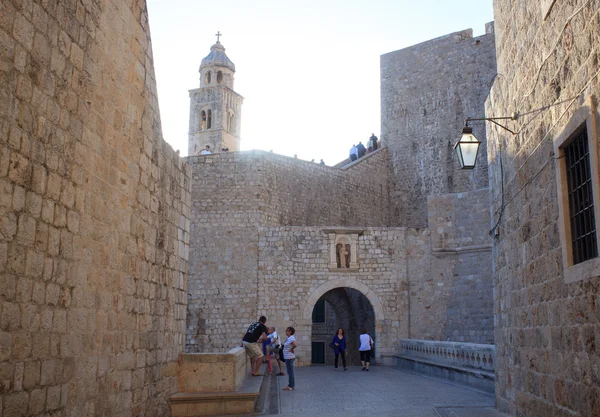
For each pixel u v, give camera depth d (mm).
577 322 7547
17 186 6082
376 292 29453
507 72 11305
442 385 17719
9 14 5957
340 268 29516
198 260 30359
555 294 8469
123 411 9008
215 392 12219
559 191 8062
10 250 5949
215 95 66000
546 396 8930
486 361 17812
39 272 6512
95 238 8039
